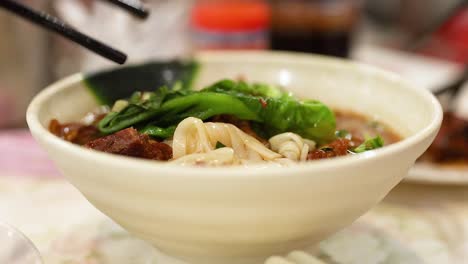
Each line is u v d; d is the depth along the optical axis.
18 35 0.57
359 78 0.40
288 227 0.29
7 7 0.34
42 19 0.34
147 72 0.41
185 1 0.70
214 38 0.63
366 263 0.35
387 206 0.42
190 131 0.32
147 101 0.35
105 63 0.62
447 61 0.90
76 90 0.38
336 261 0.35
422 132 0.30
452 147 0.49
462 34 0.95
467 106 0.60
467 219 0.40
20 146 0.48
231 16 0.62
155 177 0.26
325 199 0.28
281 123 0.34
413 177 0.43
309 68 0.42
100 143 0.32
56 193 0.42
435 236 0.38
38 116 0.33
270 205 0.27
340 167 0.27
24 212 0.40
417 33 1.10
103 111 0.39
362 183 0.28
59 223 0.39
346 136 0.36
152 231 0.30
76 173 0.29
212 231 0.28
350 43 0.65
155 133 0.33
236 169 0.26
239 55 0.43
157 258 0.35
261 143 0.34
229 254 0.31
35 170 0.45
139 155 0.31
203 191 0.26
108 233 0.38
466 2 0.96
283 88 0.42
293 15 0.62
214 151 0.31
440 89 0.57
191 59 0.42
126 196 0.28
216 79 0.42
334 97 0.41
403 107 0.37
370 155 0.27
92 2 0.64
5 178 0.44
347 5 0.63
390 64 0.77
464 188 0.44
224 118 0.35
